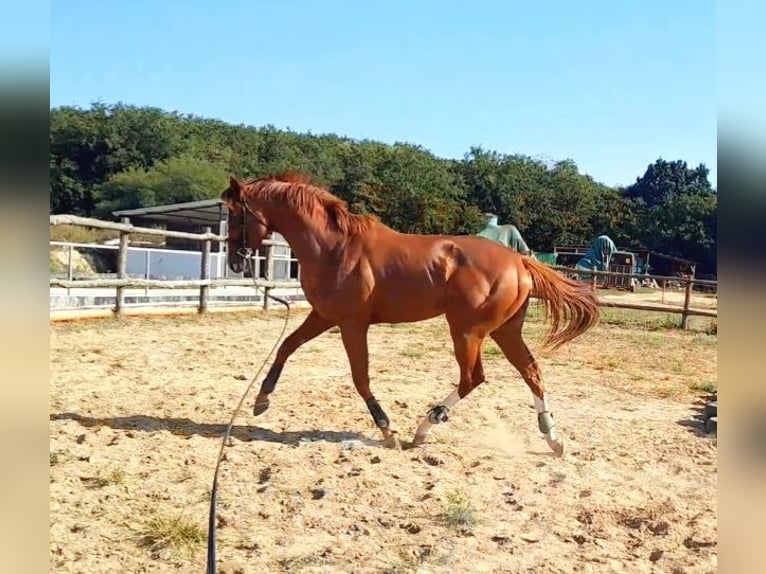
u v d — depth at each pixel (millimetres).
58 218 10523
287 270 22547
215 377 7844
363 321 5434
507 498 4406
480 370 5586
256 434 5637
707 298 26656
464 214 49844
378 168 53500
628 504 4402
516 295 5438
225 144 60781
